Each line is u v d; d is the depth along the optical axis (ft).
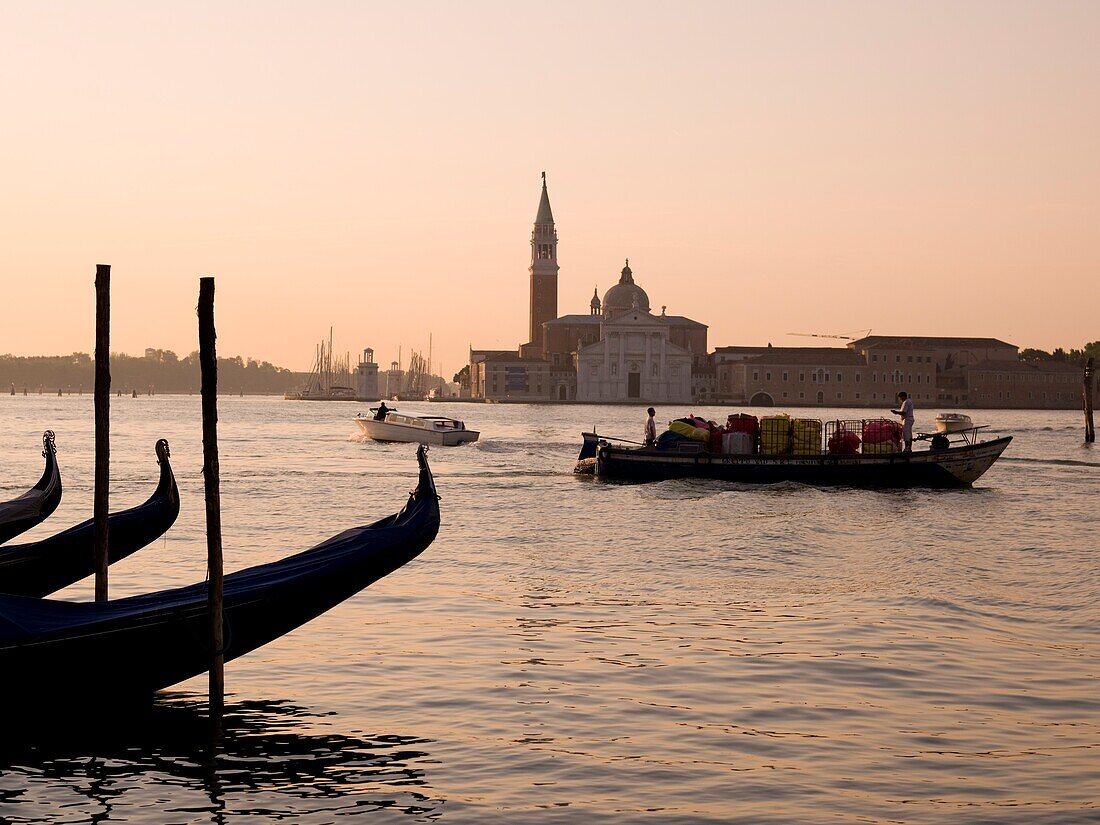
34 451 215.92
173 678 46.73
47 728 44.60
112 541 64.44
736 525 104.94
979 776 38.50
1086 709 45.93
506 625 60.64
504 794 37.17
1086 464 196.75
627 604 66.49
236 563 81.87
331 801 36.76
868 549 89.66
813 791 37.19
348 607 65.05
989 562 82.94
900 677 50.44
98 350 58.23
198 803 36.78
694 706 46.39
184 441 268.41
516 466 188.75
